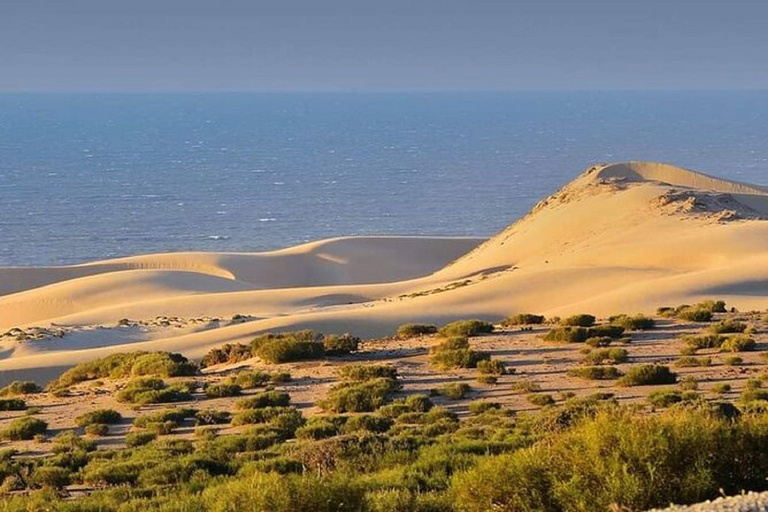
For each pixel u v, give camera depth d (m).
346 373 73.88
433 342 92.31
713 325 88.06
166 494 38.16
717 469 26.72
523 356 79.94
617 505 25.45
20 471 46.78
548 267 197.75
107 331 169.12
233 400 68.88
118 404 70.50
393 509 28.86
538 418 48.91
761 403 50.53
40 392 87.69
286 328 148.12
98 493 39.75
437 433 51.44
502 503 27.31
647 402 58.12
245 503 28.56
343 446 43.84
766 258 173.88
